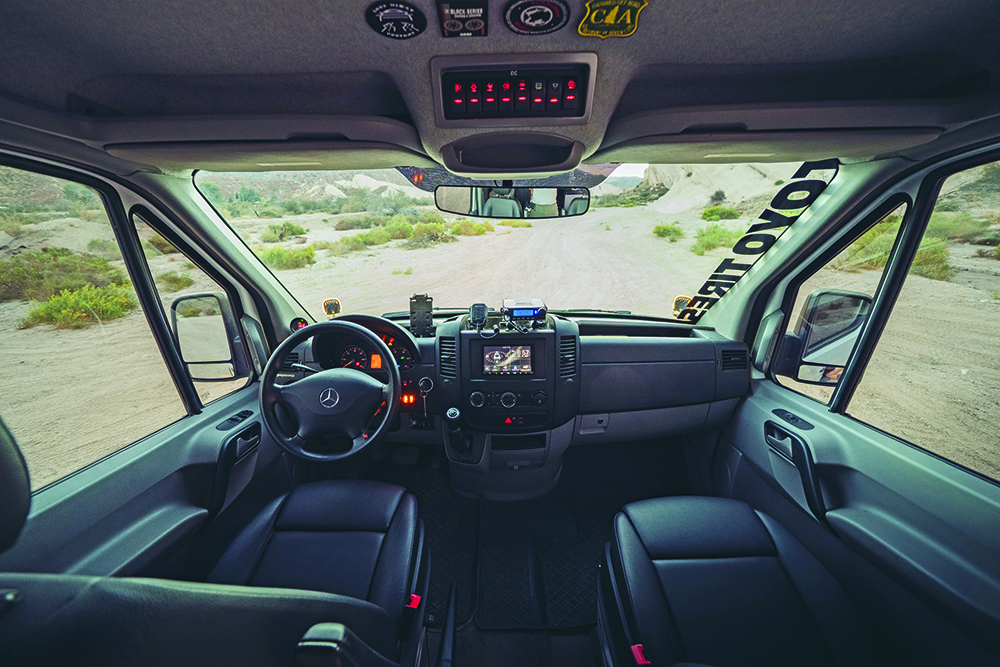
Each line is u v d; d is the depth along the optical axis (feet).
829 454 6.15
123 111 4.33
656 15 3.10
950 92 4.10
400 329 7.47
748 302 8.43
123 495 5.09
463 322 7.84
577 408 8.13
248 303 8.42
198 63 3.71
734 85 4.16
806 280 7.93
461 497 9.34
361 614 3.18
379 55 3.57
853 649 3.95
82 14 3.02
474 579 7.48
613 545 5.17
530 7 2.96
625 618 4.42
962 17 3.14
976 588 4.13
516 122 4.11
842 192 6.66
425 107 4.06
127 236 6.14
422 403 8.02
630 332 8.97
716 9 3.02
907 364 16.10
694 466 9.86
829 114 4.13
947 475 4.95
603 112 4.08
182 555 5.69
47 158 4.98
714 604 4.32
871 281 6.54
